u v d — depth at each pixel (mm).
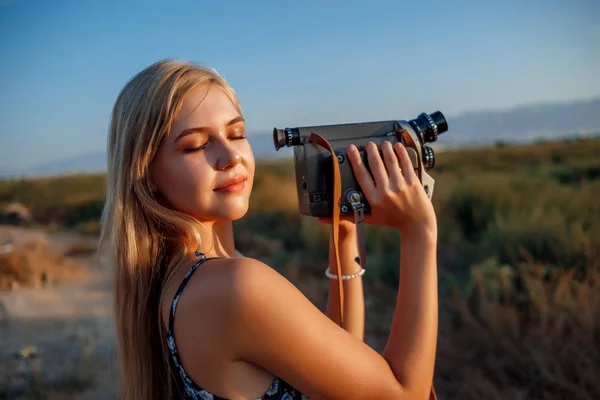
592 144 24078
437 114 1551
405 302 1268
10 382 4086
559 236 5453
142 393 1393
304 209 1476
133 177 1314
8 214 13305
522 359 3705
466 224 7945
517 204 7770
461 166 16000
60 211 14047
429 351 1226
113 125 1404
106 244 1482
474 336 4117
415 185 1325
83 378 4086
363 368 1143
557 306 4059
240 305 1071
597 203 6727
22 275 7121
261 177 14211
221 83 1337
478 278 4750
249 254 7926
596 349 3580
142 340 1381
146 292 1365
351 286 1660
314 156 1422
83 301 6285
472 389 3541
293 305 1105
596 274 4219
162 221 1300
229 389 1131
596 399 3318
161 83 1279
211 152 1295
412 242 1313
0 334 5188
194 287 1143
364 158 1384
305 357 1097
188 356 1151
